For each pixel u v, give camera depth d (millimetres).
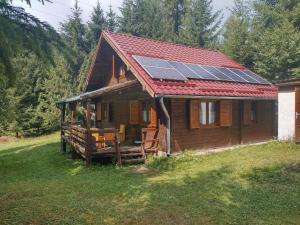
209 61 18766
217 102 15570
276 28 25531
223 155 13594
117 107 18047
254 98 16000
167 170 11594
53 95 31812
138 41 17266
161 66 14492
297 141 14773
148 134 14602
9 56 5629
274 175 9281
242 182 8961
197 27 37438
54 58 6527
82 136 13844
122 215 6543
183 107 14242
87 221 6207
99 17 41125
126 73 16953
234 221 6031
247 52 27719
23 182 10875
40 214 6625
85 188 9203
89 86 20484
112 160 13555
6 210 6957
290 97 15328
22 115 31391
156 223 6082
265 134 18359
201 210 6711
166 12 40969
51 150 20219
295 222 5934
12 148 23625
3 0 5988
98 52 17984
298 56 23500
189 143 14406
